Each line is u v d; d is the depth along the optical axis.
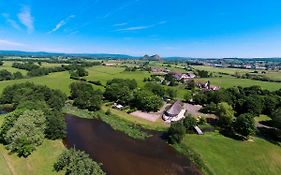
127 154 66.81
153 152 68.69
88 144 72.31
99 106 106.75
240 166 61.94
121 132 83.88
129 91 120.31
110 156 65.00
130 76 191.50
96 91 121.44
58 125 72.06
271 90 153.25
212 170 59.09
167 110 99.38
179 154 67.94
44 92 112.06
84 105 109.12
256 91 136.62
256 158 66.62
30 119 67.44
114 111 107.00
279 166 64.25
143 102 106.62
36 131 65.94
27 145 60.91
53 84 151.38
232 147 72.38
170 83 171.25
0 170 52.72
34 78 175.00
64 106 111.31
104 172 56.03
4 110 105.75
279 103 109.56
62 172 53.09
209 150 69.38
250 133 78.75
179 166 61.31
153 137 79.69
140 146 72.56
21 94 108.81
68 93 133.00
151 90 130.38
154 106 106.06
